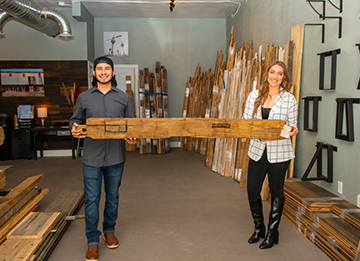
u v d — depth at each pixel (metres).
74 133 1.79
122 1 5.89
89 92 2.08
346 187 2.47
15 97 6.35
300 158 3.27
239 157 4.21
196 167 5.18
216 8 6.41
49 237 2.22
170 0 5.83
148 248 2.28
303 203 2.50
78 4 5.84
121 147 2.16
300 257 2.13
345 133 2.47
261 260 2.10
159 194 3.66
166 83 6.88
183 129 1.81
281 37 3.84
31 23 4.93
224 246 2.31
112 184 2.19
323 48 2.80
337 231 2.02
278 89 2.18
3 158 5.88
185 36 7.27
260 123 1.83
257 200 2.30
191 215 2.97
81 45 6.37
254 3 5.02
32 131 6.11
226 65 5.45
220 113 5.20
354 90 2.36
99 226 2.71
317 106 2.88
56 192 3.75
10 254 1.82
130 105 2.24
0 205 2.16
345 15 2.47
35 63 6.32
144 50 7.21
